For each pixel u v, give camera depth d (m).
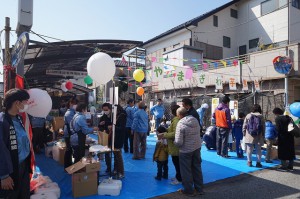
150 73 14.49
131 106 9.15
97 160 5.16
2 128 2.71
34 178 5.19
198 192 4.99
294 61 10.70
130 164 7.37
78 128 5.61
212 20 21.02
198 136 4.98
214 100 11.32
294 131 6.66
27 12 5.35
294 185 5.66
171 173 6.58
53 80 13.09
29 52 7.42
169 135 5.37
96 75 5.49
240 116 8.52
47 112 4.43
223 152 8.37
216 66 14.66
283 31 18.62
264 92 11.89
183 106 5.75
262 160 8.03
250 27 21.14
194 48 17.70
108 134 5.91
